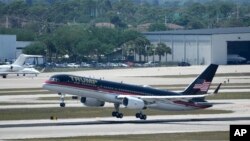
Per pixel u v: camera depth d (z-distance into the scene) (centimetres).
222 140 19250
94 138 19488
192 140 19250
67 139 19250
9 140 19075
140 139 19338
